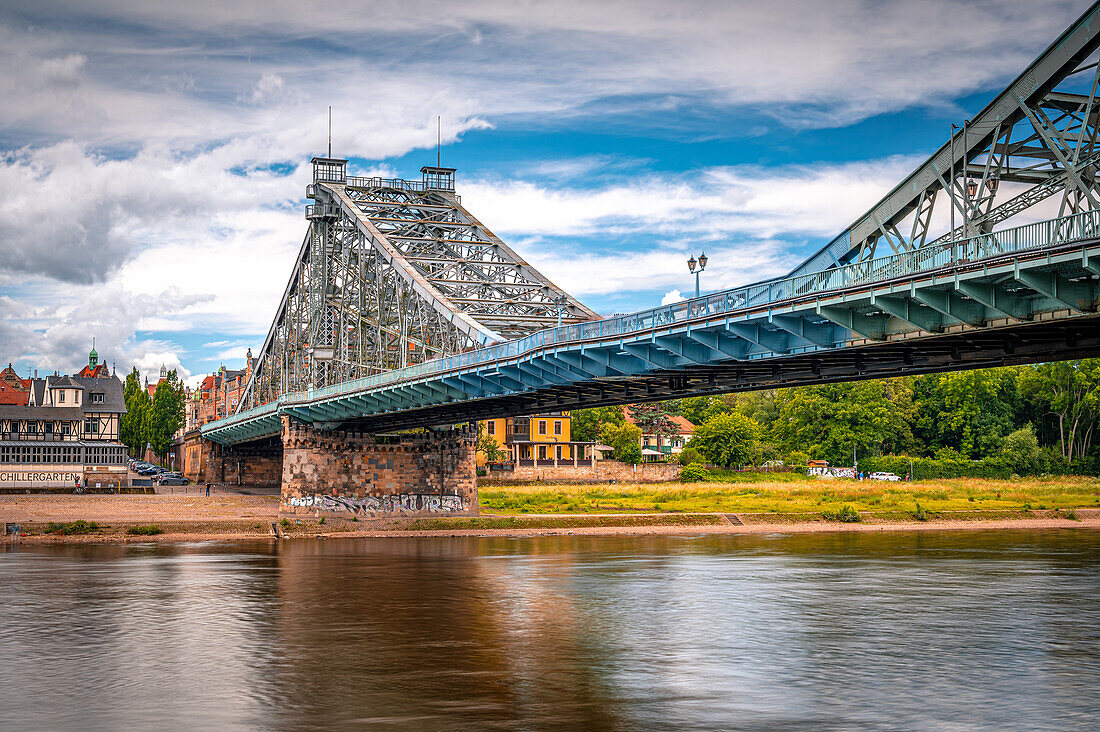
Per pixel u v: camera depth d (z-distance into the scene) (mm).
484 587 56906
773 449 180625
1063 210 39625
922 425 188750
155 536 89125
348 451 101375
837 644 41062
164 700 32312
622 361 60031
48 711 31109
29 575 61750
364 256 110000
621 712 30953
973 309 40906
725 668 36812
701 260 56094
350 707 31516
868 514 108375
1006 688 33906
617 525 100438
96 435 156000
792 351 49344
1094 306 36938
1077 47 40156
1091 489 137500
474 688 33812
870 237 50094
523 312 91500
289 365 137250
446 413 89125
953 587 57469
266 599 52219
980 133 44250
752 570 65312
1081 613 48438
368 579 60125
